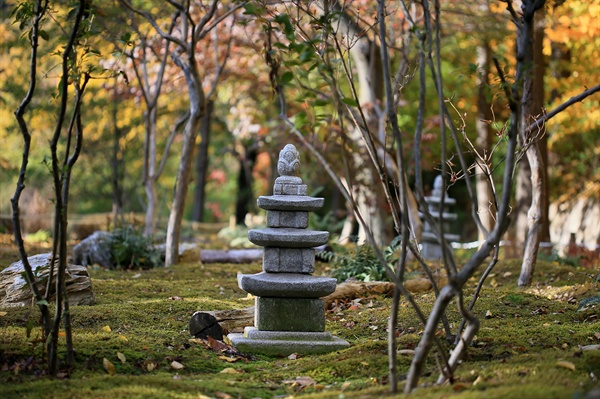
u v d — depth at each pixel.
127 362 6.39
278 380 6.29
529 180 18.41
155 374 6.27
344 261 11.62
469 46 21.39
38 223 24.08
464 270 4.90
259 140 23.72
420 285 10.62
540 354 6.23
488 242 4.90
